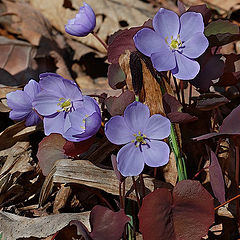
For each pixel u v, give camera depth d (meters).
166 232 0.45
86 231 0.45
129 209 0.48
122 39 0.48
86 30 0.48
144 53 0.46
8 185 0.50
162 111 0.48
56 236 0.48
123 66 0.48
